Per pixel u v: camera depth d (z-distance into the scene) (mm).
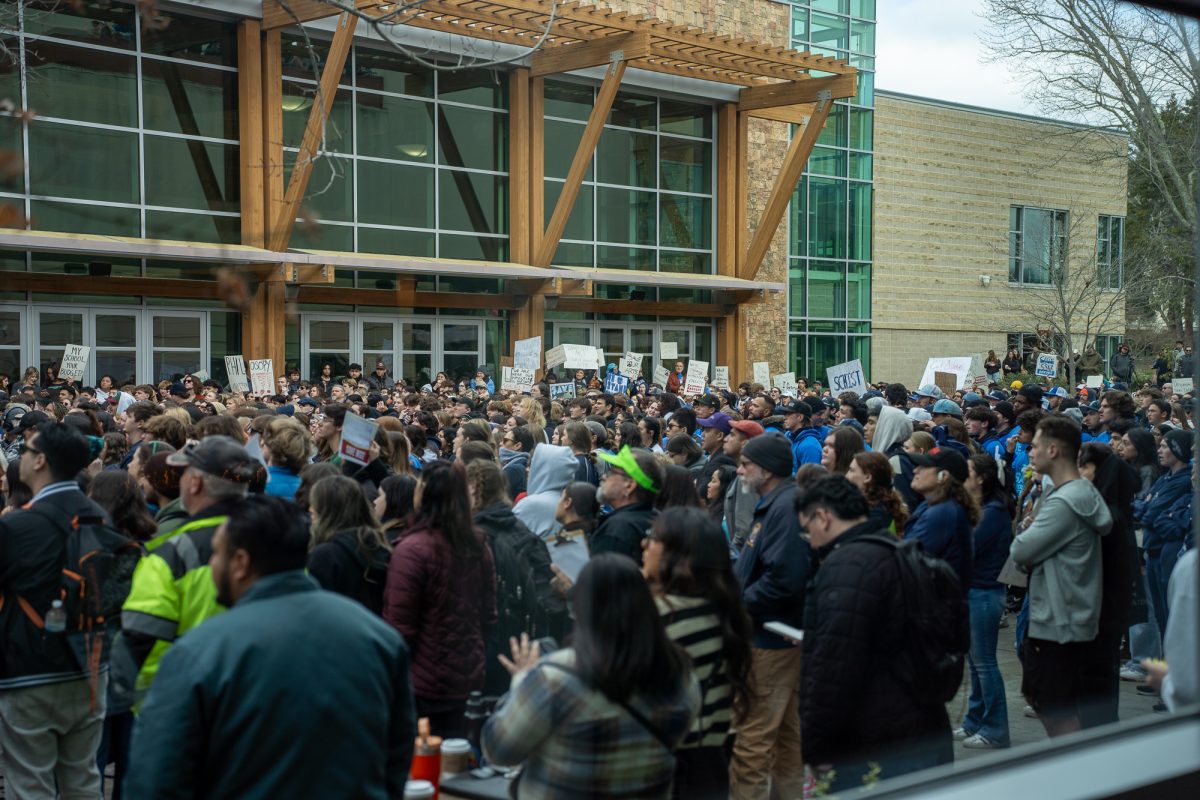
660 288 29203
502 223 25828
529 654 3691
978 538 6965
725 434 8891
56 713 4773
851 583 4148
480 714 5000
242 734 2764
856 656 4105
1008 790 2689
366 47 23125
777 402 21000
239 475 4324
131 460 7613
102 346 20953
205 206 21250
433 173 24547
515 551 5699
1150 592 8172
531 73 25109
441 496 5082
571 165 25828
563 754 3139
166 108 20672
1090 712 5992
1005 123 27516
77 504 4832
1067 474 6059
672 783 3428
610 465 5801
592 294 26547
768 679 5469
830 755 4141
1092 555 5988
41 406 12688
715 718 3799
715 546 3848
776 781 5691
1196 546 3246
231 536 3006
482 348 26422
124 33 20062
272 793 2750
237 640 2824
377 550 5152
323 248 22781
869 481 5918
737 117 29828
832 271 33219
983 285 29969
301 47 22266
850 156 33281
